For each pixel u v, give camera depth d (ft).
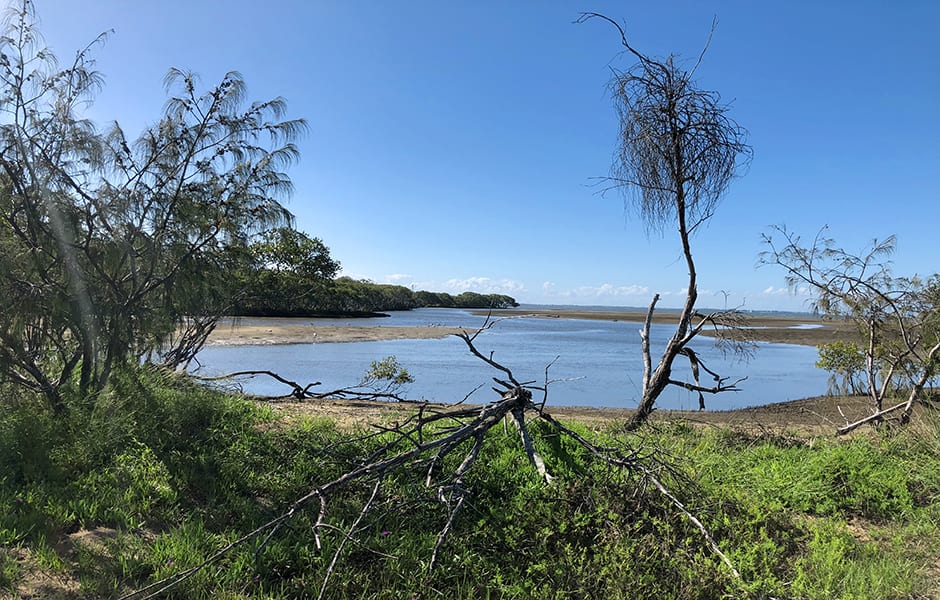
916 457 22.25
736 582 13.33
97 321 21.30
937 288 30.63
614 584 13.57
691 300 28.63
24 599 11.75
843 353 41.75
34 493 15.76
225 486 17.52
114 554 13.76
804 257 30.63
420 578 14.02
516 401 20.07
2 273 19.12
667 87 26.11
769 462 22.41
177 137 22.93
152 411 20.84
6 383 21.26
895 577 14.52
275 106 24.57
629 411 38.78
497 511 16.87
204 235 23.26
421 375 60.23
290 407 30.55
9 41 20.15
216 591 12.92
